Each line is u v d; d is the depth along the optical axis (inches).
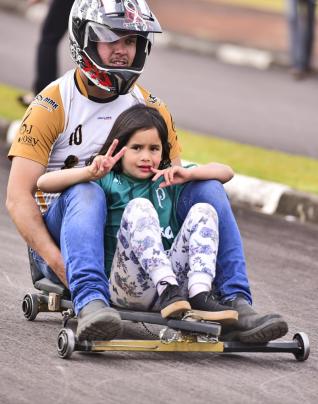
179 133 940.0
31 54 1312.7
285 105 1150.3
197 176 436.5
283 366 428.1
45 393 376.5
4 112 936.3
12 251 585.6
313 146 943.7
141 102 464.1
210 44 1525.6
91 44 444.1
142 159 429.1
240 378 407.2
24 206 440.8
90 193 420.8
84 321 401.4
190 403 374.3
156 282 408.8
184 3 1808.6
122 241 416.5
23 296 505.0
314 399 391.9
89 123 453.7
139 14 445.4
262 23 1689.2
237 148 898.1
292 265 618.8
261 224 714.2
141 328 464.1
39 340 437.1
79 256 412.8
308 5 1343.5
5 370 398.0
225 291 430.9
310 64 1363.2
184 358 426.9
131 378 395.9
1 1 1699.1
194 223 420.2
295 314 518.6
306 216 736.3
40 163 448.5
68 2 858.8
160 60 1407.5
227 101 1143.0
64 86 452.8
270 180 786.2
